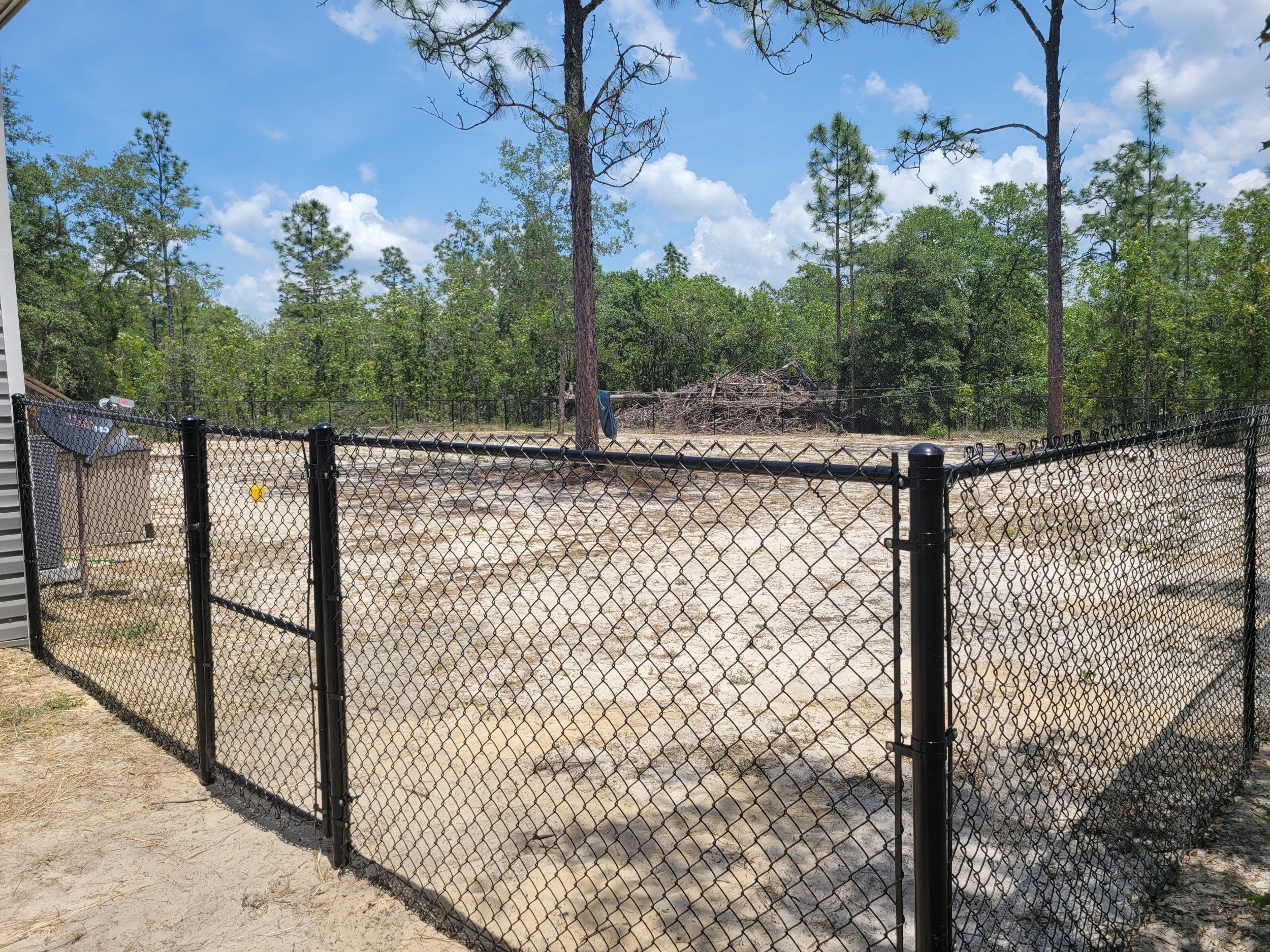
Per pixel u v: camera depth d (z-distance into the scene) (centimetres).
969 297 4338
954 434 3359
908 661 496
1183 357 2673
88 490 853
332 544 283
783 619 589
